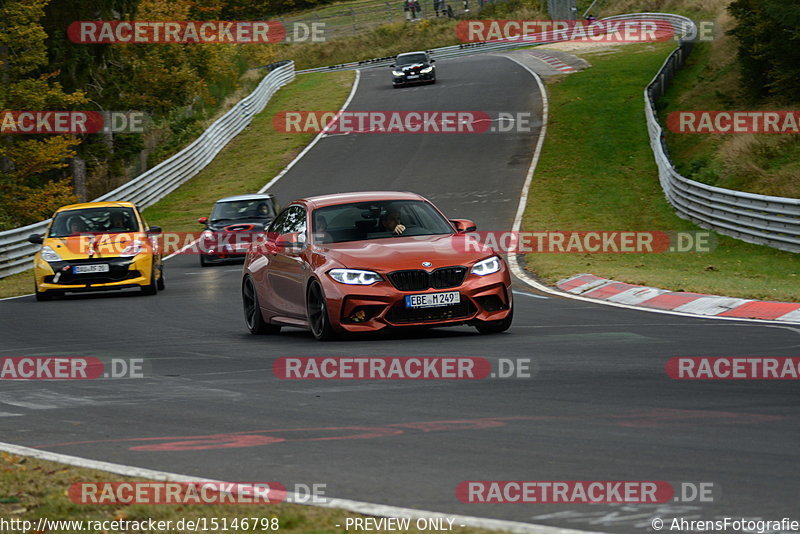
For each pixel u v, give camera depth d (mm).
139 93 164875
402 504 17875
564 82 189625
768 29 133375
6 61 117688
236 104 187875
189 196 138125
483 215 106625
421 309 38969
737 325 42656
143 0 165875
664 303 52312
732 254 80438
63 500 18641
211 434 24594
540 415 25172
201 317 54281
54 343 45594
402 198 44250
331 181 135375
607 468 19750
